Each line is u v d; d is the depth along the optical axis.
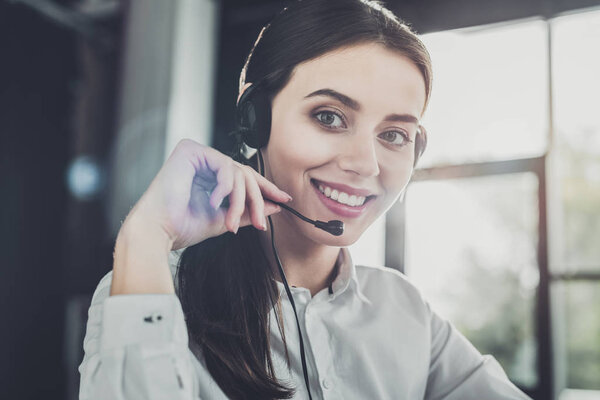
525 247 3.51
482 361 0.94
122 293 0.61
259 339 0.74
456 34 3.53
